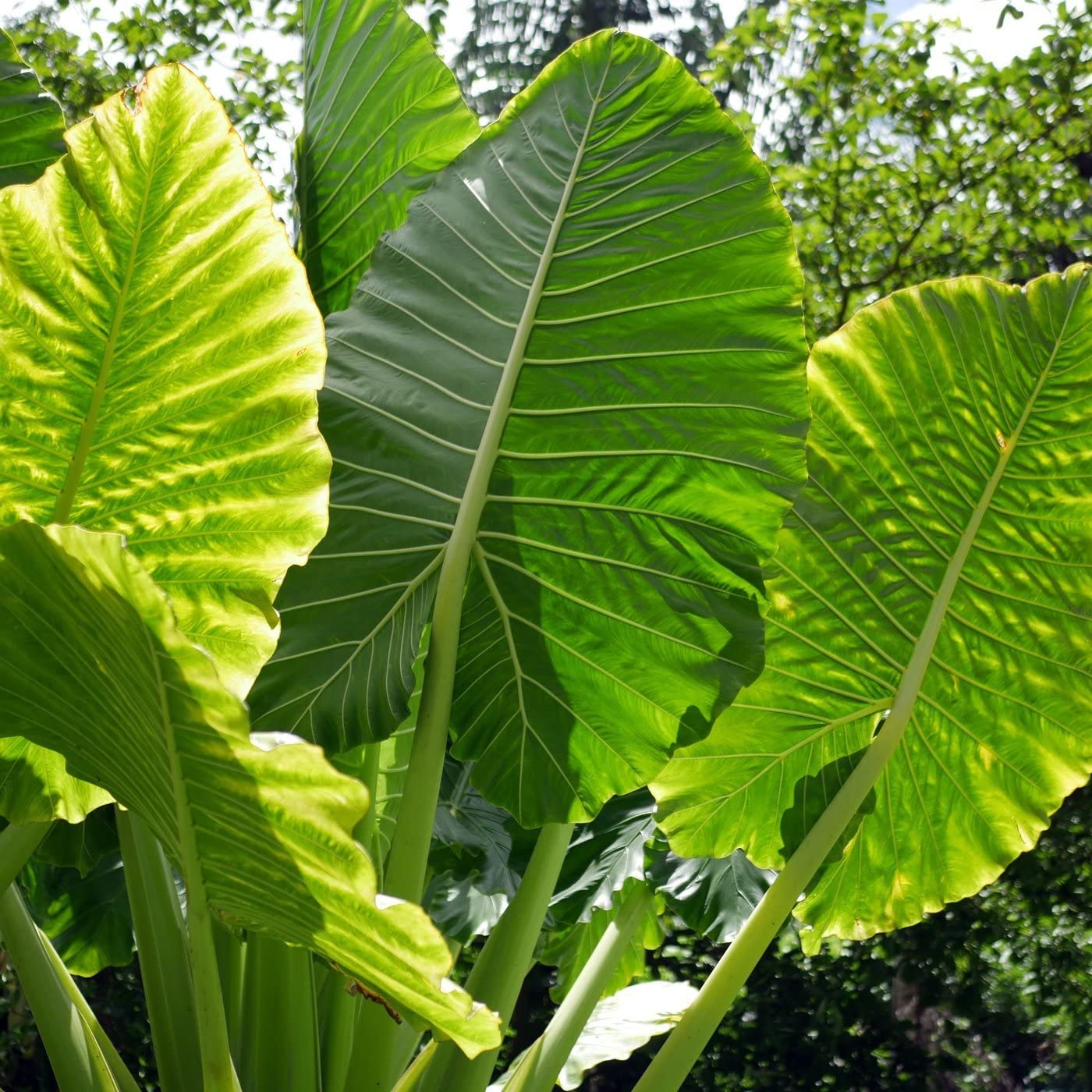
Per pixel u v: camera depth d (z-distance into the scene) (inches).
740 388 72.8
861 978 267.1
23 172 72.8
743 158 75.2
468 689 75.4
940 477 84.7
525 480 74.0
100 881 127.3
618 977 136.6
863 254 320.2
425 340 75.5
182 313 50.3
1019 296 83.3
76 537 33.4
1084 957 270.8
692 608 73.0
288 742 35.0
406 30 87.4
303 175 93.4
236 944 82.1
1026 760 86.9
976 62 306.0
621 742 74.9
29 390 50.5
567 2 429.4
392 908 35.9
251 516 52.8
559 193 76.8
